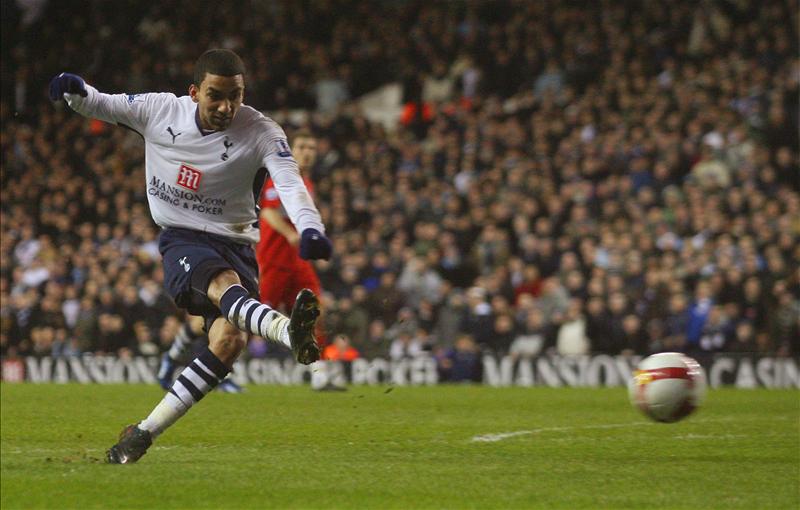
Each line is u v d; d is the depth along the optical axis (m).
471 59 71.69
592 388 41.09
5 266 60.41
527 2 75.25
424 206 58.94
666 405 20.83
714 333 46.47
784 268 48.09
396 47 74.94
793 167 57.53
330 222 59.41
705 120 60.09
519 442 21.08
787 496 14.91
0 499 14.26
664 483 15.90
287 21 78.75
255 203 18.67
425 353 48.88
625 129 60.84
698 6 70.94
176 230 18.42
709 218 53.38
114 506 13.86
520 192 58.00
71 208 65.19
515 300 51.72
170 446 19.94
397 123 72.44
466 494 14.84
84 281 58.75
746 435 22.47
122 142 70.44
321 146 66.50
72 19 78.75
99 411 26.94
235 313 17.05
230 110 17.30
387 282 50.56
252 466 17.05
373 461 17.89
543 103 64.62
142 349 50.72
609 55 68.56
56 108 73.44
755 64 64.62
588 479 16.17
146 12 80.62
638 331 47.19
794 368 44.00
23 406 28.42
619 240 51.53
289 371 45.97
